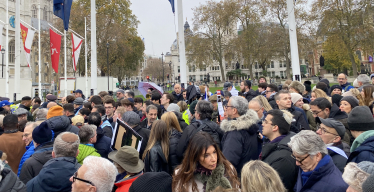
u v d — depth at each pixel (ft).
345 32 109.29
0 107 24.07
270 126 10.75
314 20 114.62
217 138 12.68
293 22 33.86
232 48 150.10
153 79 277.03
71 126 14.60
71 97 28.94
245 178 6.84
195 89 26.40
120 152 10.29
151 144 12.33
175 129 14.01
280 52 148.36
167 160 12.30
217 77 265.75
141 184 7.80
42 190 9.15
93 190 7.86
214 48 153.38
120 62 136.87
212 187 7.76
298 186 8.75
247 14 139.54
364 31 106.01
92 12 45.98
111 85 97.71
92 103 24.45
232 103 12.27
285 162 9.23
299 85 20.83
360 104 15.49
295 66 33.53
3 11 171.32
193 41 146.41
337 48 111.86
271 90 21.02
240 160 11.00
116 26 127.13
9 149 13.94
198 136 8.16
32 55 185.37
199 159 7.91
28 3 182.80
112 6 136.05
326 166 8.07
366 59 182.91
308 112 17.42
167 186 7.96
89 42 120.67
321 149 8.09
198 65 160.15
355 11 107.86
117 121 13.28
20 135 14.69
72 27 118.62
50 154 11.47
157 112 18.12
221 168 8.09
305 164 8.27
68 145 10.09
